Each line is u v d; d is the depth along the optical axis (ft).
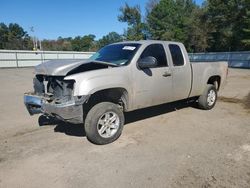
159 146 14.65
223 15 138.51
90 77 13.79
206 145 14.74
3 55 109.91
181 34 174.81
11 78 59.47
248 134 16.61
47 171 11.87
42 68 14.69
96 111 14.37
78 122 13.98
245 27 124.16
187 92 20.36
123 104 16.22
